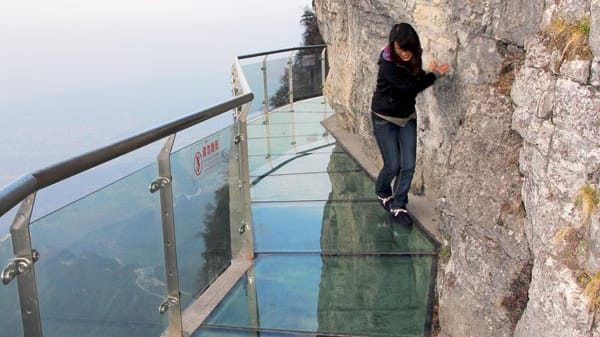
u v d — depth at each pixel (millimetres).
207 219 3076
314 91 8945
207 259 3129
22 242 1504
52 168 1579
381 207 4453
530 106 1998
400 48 3465
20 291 1490
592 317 1531
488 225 2395
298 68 8523
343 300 3143
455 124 3330
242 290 3271
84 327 1894
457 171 2779
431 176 4020
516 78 2180
